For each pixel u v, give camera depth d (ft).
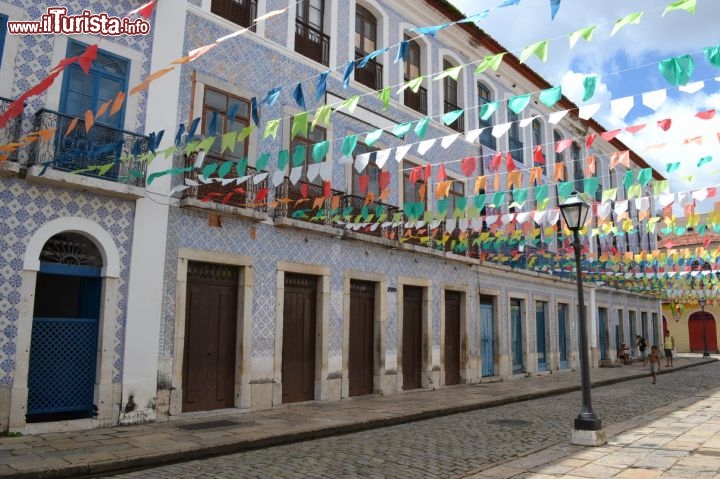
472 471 20.72
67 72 28.14
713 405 40.06
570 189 27.35
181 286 31.63
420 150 22.15
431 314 49.21
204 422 29.91
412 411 34.63
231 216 33.96
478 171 55.88
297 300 38.63
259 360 34.99
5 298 25.49
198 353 32.73
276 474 20.42
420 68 51.03
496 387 50.14
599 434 25.43
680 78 14.89
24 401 25.55
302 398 37.96
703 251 49.39
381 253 44.78
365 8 46.29
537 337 66.13
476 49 56.34
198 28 33.96
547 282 68.49
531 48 15.76
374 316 44.16
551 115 19.36
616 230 39.78
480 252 54.24
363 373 42.68
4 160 25.18
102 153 28.40
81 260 28.84
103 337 28.32
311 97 39.88
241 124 35.42
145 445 23.86
